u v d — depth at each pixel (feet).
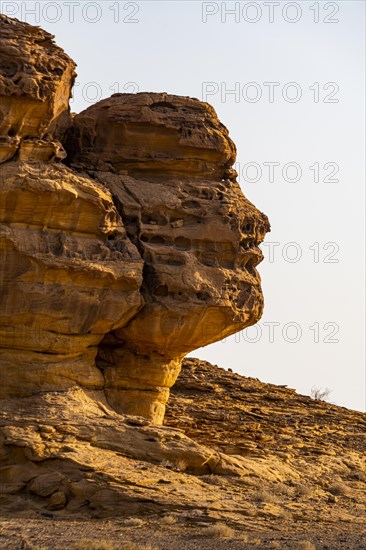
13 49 106.32
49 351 107.86
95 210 107.86
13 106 105.70
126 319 111.04
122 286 109.40
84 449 100.27
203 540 86.02
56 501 95.61
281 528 91.81
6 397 106.22
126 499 94.58
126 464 100.01
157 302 111.65
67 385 108.27
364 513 101.55
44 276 105.60
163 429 105.60
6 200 104.12
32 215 105.50
